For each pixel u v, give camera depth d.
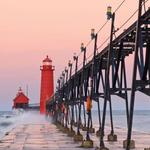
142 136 72.81
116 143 53.47
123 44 41.81
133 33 38.53
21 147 50.66
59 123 109.62
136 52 28.62
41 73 164.50
